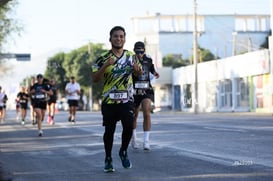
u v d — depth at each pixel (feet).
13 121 198.59
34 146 86.74
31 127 145.18
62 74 456.45
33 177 53.42
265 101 261.03
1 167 60.95
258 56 266.16
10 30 223.51
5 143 94.43
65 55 462.60
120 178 50.78
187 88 375.45
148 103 73.67
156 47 626.64
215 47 640.58
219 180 47.57
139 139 90.68
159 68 409.69
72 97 155.84
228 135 93.61
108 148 54.65
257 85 270.05
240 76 290.35
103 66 52.65
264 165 55.72
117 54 53.42
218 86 322.55
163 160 62.69
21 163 64.85
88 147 81.05
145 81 73.61
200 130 108.68
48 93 113.09
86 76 460.14
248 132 99.40
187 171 53.62
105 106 53.67
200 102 353.92
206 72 342.23
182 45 631.97
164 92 420.36
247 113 250.37
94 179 50.67
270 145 75.00
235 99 298.56
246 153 66.64
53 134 112.47
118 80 53.21
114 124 54.29
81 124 149.38
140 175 52.16
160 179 49.47
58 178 52.21
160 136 96.22
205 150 71.61
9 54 240.32
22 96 165.89
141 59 72.84
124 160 56.24
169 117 191.31
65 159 67.41
